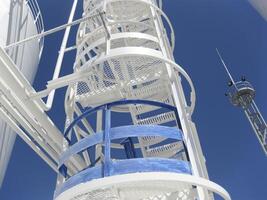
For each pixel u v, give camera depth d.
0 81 8.40
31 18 16.45
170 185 7.30
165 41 11.28
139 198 7.89
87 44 11.99
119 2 12.43
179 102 9.00
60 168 8.16
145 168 6.82
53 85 9.30
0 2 13.60
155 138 10.68
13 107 9.22
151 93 10.99
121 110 11.57
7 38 13.29
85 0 13.85
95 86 10.73
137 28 12.99
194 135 8.84
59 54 11.70
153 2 13.91
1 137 13.48
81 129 10.69
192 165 7.38
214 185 6.80
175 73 10.02
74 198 7.43
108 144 7.22
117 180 6.33
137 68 10.34
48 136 10.44
